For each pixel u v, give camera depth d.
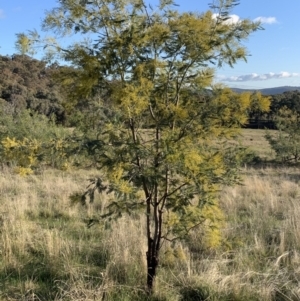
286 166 19.39
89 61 3.54
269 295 4.18
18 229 6.12
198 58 3.74
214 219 4.16
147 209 4.04
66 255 5.20
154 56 3.72
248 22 3.72
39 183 11.60
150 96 3.68
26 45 3.67
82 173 14.05
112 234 5.94
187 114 3.66
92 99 3.91
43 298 4.10
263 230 6.78
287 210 8.44
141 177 3.66
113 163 3.60
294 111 20.92
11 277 4.70
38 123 16.08
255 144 28.08
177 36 3.61
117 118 3.73
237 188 10.87
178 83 3.90
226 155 3.88
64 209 8.22
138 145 3.55
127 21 3.74
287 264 5.09
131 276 4.59
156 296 4.12
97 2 3.72
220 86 3.81
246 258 5.21
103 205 8.15
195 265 5.04
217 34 3.72
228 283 4.37
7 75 36.72
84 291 3.88
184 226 4.09
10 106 24.45
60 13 3.77
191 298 4.25
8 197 9.07
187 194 3.83
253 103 3.70
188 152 3.46
